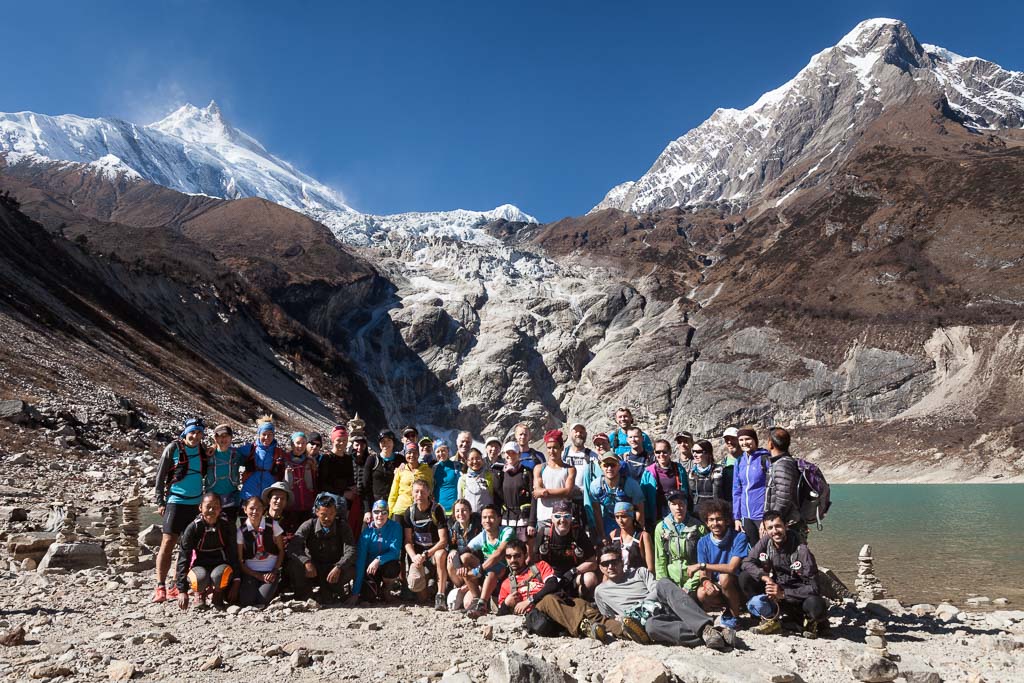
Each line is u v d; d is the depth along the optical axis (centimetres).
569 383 18788
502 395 18262
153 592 1242
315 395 12744
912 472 10125
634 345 18038
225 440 1264
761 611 1052
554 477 1187
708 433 14825
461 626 1061
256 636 959
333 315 18300
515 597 1088
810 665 885
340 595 1245
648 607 991
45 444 3662
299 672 796
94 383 5244
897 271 16362
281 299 17200
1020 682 853
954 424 11494
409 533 1257
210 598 1160
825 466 11300
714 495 1242
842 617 1238
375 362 17750
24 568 1445
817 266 18125
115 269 10138
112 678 746
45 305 6462
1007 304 14125
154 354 7631
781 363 15350
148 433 4722
